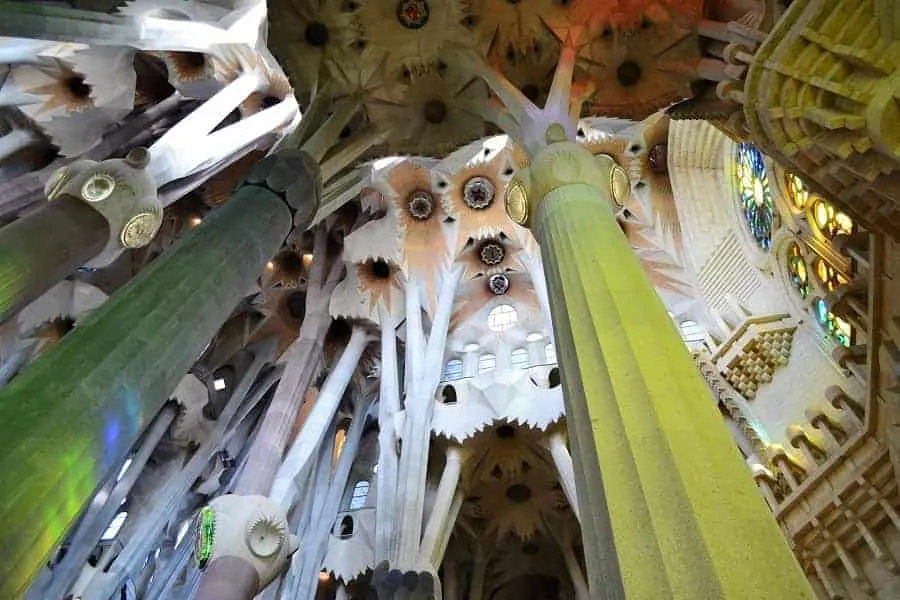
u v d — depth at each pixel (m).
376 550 13.16
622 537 3.53
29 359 14.17
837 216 10.22
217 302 6.38
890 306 8.80
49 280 6.77
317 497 16.48
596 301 5.41
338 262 19.47
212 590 9.27
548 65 11.95
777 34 6.70
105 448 4.71
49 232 6.98
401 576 12.41
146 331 5.52
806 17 6.42
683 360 4.72
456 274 18.61
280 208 8.11
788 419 11.63
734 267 14.58
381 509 13.85
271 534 10.30
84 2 10.41
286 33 12.18
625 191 7.95
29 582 3.93
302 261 20.36
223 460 18.34
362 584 15.80
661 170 17.53
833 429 10.55
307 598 14.60
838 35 6.31
